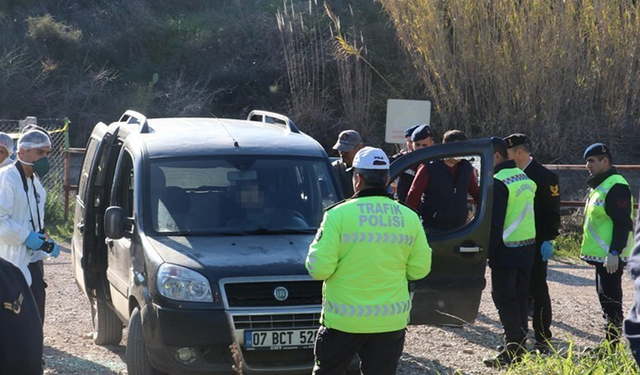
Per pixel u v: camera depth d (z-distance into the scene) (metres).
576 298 9.50
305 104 21.08
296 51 23.38
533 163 7.10
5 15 25.89
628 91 18.88
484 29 18.16
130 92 23.36
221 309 5.23
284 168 6.39
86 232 6.95
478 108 18.55
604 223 6.76
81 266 7.19
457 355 7.16
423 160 6.47
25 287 2.60
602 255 6.75
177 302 5.26
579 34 18.47
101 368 6.64
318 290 5.40
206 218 6.01
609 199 6.60
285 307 5.30
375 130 20.83
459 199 6.79
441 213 6.77
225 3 26.95
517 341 6.63
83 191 7.68
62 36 24.64
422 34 18.31
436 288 6.45
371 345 4.64
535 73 18.02
